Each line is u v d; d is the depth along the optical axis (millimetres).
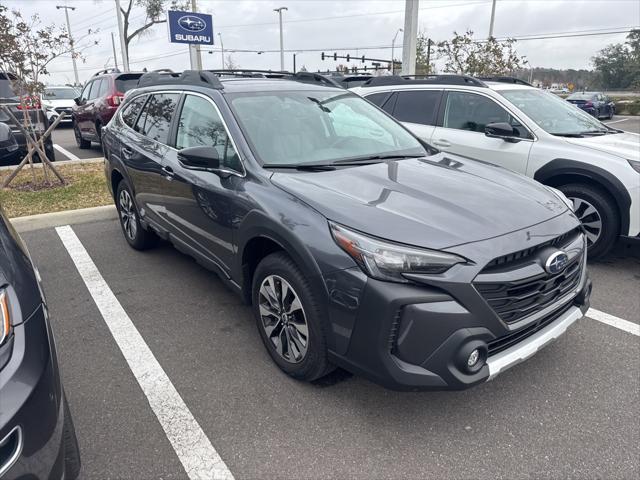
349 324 2463
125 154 4809
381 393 2930
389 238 2395
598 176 4656
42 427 1714
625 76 77562
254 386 2996
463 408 2807
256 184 3084
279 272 2850
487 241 2457
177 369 3180
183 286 4430
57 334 3621
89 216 6406
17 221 6023
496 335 2408
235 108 3568
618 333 3602
